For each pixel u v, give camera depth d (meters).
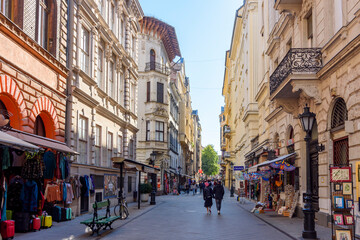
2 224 10.42
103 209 21.83
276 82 17.27
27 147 9.60
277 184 21.70
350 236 9.21
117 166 19.27
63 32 17.22
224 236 11.87
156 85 45.59
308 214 11.26
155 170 27.97
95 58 21.47
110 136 25.09
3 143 8.72
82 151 19.55
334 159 13.84
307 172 11.54
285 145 20.64
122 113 27.92
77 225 14.19
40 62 14.71
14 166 12.68
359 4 11.48
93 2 20.84
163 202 30.83
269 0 25.09
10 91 12.20
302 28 17.08
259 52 29.30
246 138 38.38
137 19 32.47
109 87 24.91
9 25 12.09
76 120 18.39
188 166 89.00
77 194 17.53
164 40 48.91
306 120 11.63
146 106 45.25
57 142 14.69
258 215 18.83
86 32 20.52
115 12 26.08
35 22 14.55
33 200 12.29
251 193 33.56
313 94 14.70
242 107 43.16
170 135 53.50
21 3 13.24
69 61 17.91
